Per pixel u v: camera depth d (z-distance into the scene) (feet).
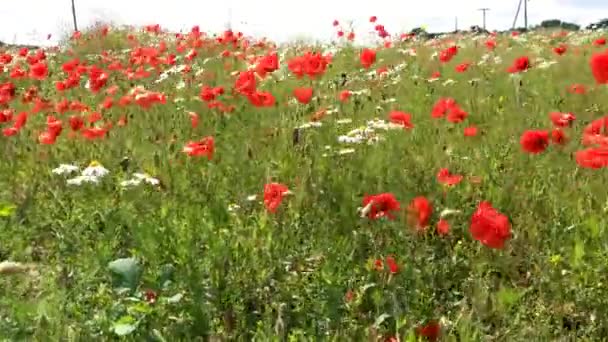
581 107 12.12
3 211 7.23
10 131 10.03
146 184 8.34
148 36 27.50
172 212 7.68
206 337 6.10
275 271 6.77
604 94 12.69
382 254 7.00
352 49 20.56
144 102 11.28
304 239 7.50
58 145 10.26
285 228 7.46
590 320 6.44
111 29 28.04
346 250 7.03
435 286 6.91
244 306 6.46
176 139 10.32
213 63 18.60
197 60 19.53
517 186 8.56
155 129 11.09
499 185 8.48
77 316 6.22
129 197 8.11
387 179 8.49
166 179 8.79
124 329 5.53
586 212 7.89
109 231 7.41
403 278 6.66
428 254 7.26
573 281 6.81
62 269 6.93
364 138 9.05
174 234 6.97
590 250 7.14
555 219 7.72
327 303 6.23
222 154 9.60
